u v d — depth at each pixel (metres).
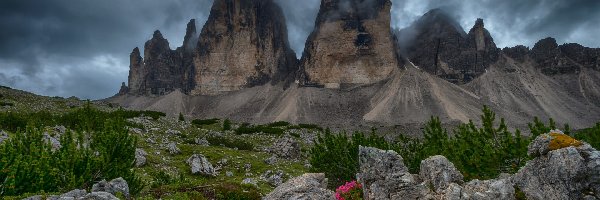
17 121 58.94
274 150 79.94
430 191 22.77
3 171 22.75
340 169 43.34
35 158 25.09
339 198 26.52
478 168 30.94
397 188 23.11
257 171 60.72
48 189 24.12
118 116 36.00
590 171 19.47
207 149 69.75
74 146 26.78
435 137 40.28
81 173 26.00
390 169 24.31
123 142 29.88
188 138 86.69
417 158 38.84
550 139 21.69
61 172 25.36
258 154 72.88
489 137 34.72
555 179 20.28
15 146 26.53
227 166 61.75
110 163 28.09
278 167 63.78
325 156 44.03
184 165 57.22
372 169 25.03
